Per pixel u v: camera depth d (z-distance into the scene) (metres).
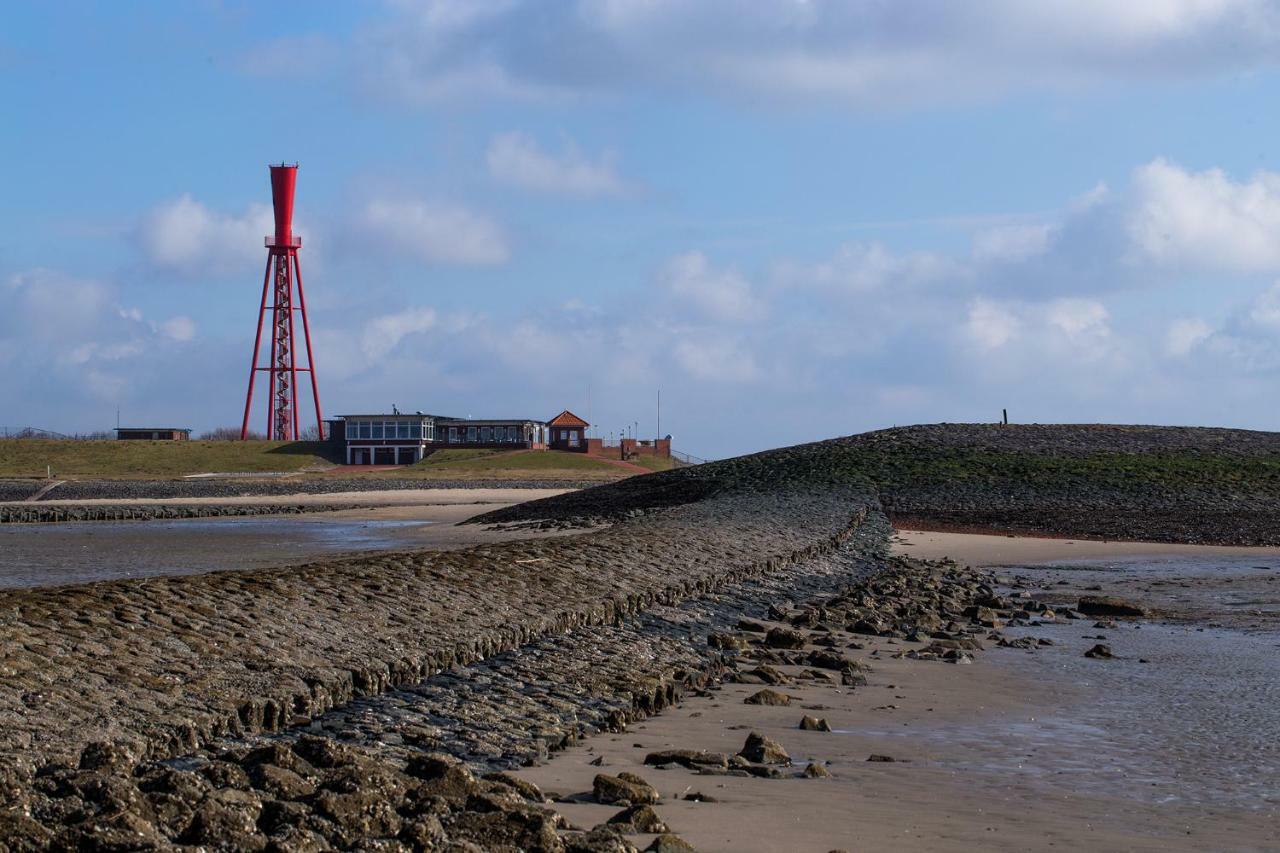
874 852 9.45
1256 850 9.71
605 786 10.93
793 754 13.29
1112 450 76.81
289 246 160.12
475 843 8.69
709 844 9.55
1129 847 9.74
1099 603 27.53
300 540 53.75
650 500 69.94
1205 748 13.62
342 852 8.50
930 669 19.47
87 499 101.31
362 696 15.12
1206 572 38.12
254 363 161.25
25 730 11.32
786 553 37.62
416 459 153.88
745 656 20.62
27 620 15.52
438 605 20.86
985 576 37.50
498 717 14.50
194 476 135.25
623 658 19.09
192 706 12.89
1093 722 15.14
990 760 13.03
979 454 76.38
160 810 8.80
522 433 161.75
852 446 80.75
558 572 26.56
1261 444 78.44
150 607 17.31
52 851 8.05
